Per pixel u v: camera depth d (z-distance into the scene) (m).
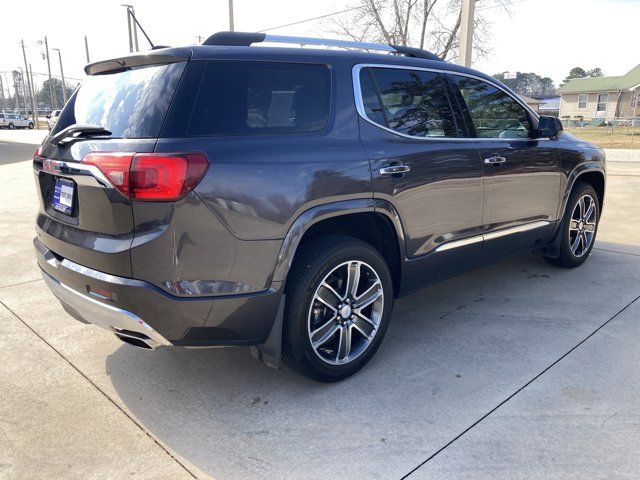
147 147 2.31
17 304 4.27
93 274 2.47
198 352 3.41
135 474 2.29
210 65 2.54
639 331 3.59
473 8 12.37
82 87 3.04
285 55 2.79
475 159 3.57
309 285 2.70
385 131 3.09
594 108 56.34
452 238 3.51
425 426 2.58
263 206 2.49
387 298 3.13
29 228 7.08
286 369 3.19
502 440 2.46
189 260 2.36
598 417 2.63
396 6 24.73
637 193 9.47
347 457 2.37
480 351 3.35
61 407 2.79
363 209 2.87
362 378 3.04
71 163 2.53
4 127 56.53
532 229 4.24
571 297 4.24
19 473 2.29
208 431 2.58
